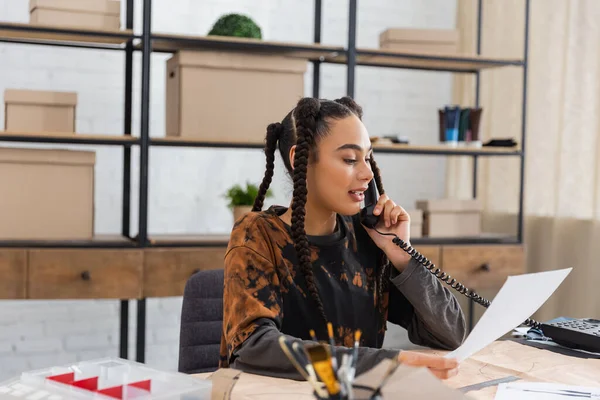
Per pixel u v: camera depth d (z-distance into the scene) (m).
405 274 1.40
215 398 0.99
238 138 2.84
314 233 1.40
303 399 1.00
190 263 2.74
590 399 1.03
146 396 0.85
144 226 2.73
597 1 3.05
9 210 2.65
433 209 3.23
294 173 1.35
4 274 2.56
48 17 2.65
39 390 0.86
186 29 3.48
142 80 2.72
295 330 1.33
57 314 3.33
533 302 1.18
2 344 3.26
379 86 3.88
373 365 1.06
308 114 1.34
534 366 1.24
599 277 3.02
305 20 3.69
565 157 3.20
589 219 3.08
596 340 1.33
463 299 3.89
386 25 3.87
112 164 3.40
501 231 3.67
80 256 2.63
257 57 2.85
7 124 2.67
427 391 0.88
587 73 3.10
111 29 2.71
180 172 3.52
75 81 3.33
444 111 3.18
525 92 3.19
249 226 1.34
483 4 3.80
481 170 3.83
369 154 1.39
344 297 1.39
